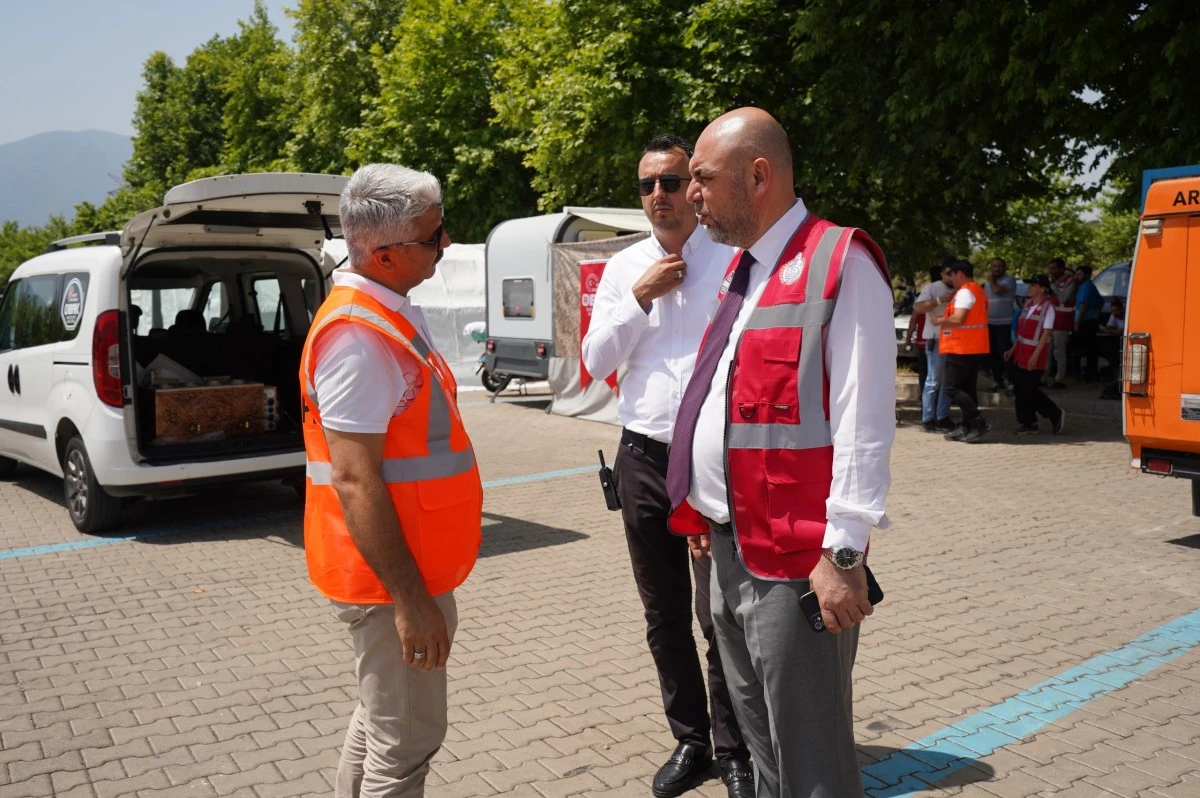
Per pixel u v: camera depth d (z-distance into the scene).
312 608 5.41
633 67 13.38
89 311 6.77
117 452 6.64
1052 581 5.67
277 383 7.93
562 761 3.56
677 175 3.18
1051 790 3.28
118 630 5.07
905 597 5.41
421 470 2.34
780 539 2.22
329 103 29.09
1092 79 10.10
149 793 3.35
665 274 3.13
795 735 2.28
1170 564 5.98
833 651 2.26
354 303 2.30
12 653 4.75
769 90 13.11
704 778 3.40
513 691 4.21
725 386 2.34
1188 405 6.33
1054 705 3.96
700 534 3.03
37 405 7.54
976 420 10.67
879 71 12.05
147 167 43.97
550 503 8.05
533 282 13.84
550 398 15.70
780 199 2.34
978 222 14.44
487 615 5.24
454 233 24.42
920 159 12.12
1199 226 6.24
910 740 3.67
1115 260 29.69
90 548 6.74
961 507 7.62
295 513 7.75
